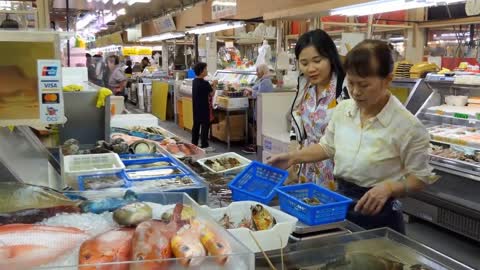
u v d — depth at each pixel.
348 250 1.28
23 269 0.87
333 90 2.34
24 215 1.12
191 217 1.06
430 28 7.67
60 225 1.07
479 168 3.60
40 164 1.78
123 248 0.92
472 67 4.75
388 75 1.70
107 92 2.73
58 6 9.98
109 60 10.32
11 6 4.38
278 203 1.62
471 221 3.62
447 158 3.85
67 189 1.64
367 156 1.85
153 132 3.53
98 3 10.34
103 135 2.79
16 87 1.29
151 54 19.19
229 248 0.93
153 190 1.45
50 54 1.31
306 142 2.55
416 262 1.22
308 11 5.10
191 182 1.80
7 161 1.55
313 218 1.40
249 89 7.87
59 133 2.65
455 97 4.40
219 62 10.45
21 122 1.31
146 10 12.56
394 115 1.81
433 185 3.89
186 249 0.88
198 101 7.62
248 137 8.01
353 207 1.73
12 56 1.27
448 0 4.02
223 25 7.99
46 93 1.31
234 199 1.75
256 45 10.12
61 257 0.92
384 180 1.85
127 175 1.91
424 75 4.93
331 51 2.33
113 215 1.10
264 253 1.22
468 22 6.89
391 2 4.11
